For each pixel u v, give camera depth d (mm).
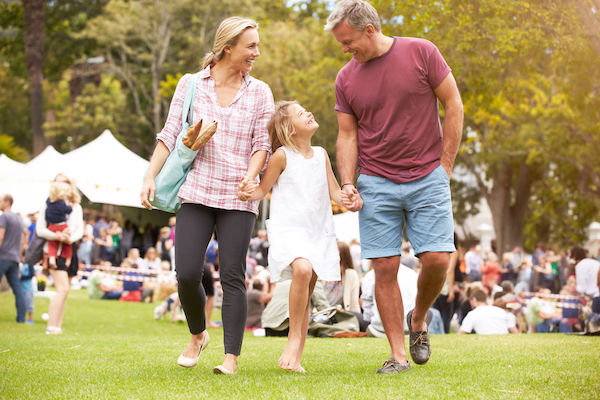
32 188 19359
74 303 16156
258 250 21531
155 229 27984
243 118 4672
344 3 4559
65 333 9328
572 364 4629
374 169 4699
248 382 3992
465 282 15500
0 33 45438
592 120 21203
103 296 18141
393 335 4645
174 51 45156
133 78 46406
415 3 14875
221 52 4688
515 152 29234
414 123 4605
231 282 4496
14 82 58062
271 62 31969
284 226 4559
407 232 4762
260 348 6199
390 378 4113
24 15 37500
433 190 4605
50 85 58062
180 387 3859
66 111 48938
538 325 13430
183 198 4516
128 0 43156
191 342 4730
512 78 17391
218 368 4371
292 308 4480
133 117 46281
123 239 26219
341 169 4773
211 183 4547
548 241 39375
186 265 4465
